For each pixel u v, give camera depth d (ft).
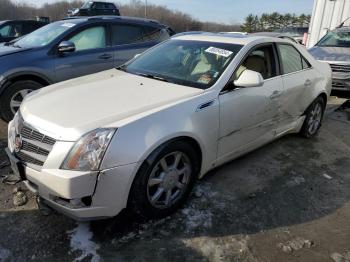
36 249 8.36
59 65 17.11
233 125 11.06
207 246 8.73
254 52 12.21
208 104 10.06
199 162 10.36
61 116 8.67
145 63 12.89
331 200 11.23
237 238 9.09
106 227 9.18
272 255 8.57
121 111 8.90
